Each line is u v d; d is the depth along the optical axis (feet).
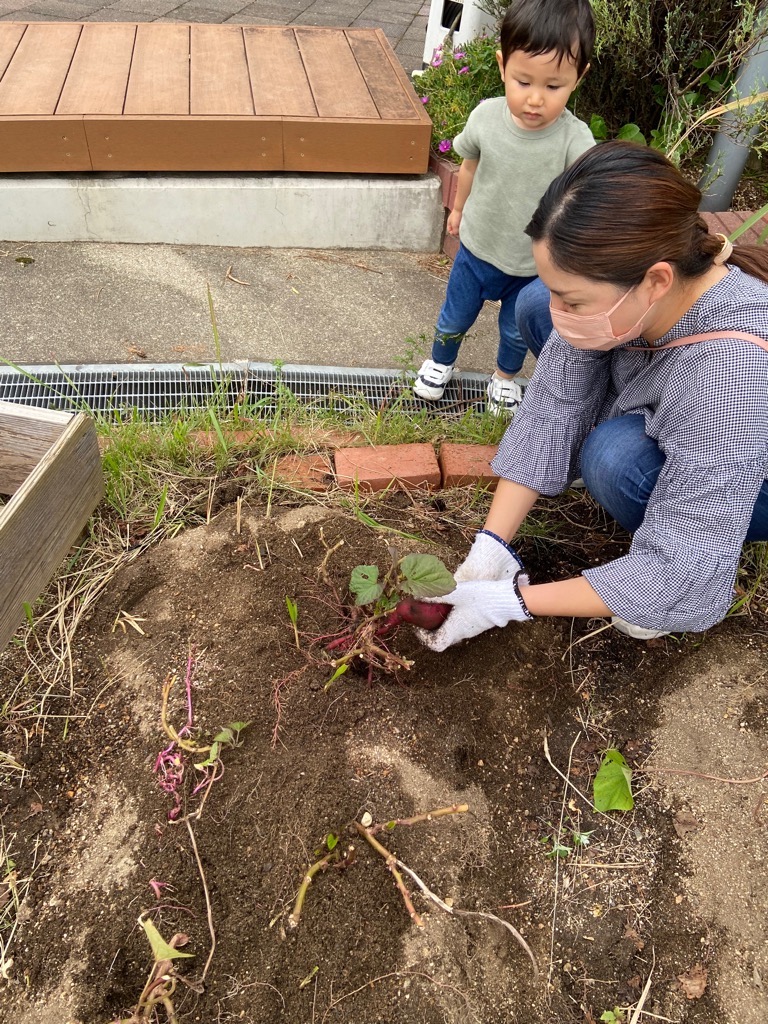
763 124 9.52
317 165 10.14
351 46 12.38
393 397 8.40
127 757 4.91
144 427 7.08
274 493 6.72
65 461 5.53
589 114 10.67
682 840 4.89
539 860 4.78
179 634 5.46
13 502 4.98
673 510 4.44
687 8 9.20
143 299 9.46
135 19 15.55
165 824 4.60
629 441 5.16
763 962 4.43
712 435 4.19
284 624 5.50
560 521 6.87
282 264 10.44
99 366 8.30
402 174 10.54
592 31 5.96
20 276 9.60
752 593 6.13
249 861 4.50
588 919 4.58
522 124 6.56
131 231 10.33
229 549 6.07
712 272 4.38
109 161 9.71
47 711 5.15
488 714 5.26
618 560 4.70
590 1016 4.26
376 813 4.71
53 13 15.33
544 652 5.67
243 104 10.01
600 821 4.97
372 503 6.73
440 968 4.29
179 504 6.59
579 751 5.28
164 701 4.91
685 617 4.70
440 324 7.86
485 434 7.46
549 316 6.46
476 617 5.03
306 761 4.84
